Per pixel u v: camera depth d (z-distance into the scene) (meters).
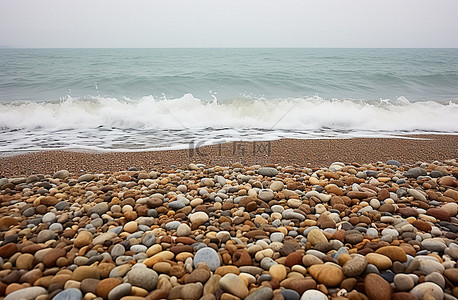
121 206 2.97
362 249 2.16
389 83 14.14
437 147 5.82
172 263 2.03
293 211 2.87
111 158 4.93
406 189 3.41
